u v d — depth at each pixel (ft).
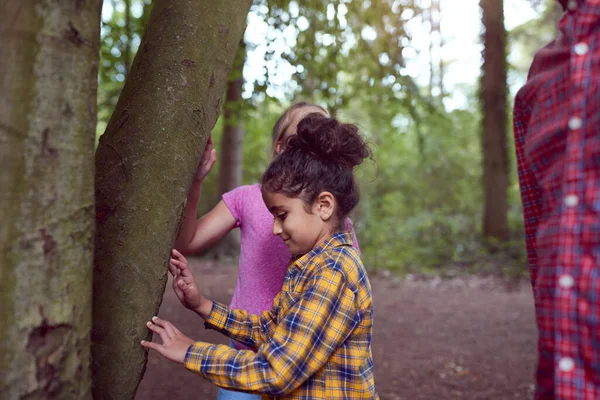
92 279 3.71
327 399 4.24
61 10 3.23
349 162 4.82
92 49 3.46
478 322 18.03
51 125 3.19
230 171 31.42
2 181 3.03
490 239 30.86
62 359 3.27
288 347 4.01
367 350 4.51
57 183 3.23
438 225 36.35
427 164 41.55
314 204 4.50
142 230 4.13
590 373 3.05
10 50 3.07
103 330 3.96
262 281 5.62
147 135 4.25
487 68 31.37
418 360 13.78
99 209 4.13
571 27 3.53
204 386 11.55
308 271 4.42
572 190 3.22
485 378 12.45
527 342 15.61
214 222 5.93
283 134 5.92
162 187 4.22
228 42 4.68
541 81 3.75
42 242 3.16
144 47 4.55
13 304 3.04
